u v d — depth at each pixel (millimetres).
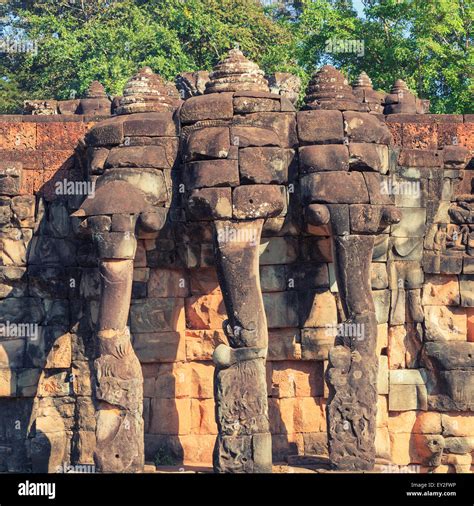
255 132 17500
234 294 17047
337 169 17656
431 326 20250
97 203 17594
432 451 20062
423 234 20188
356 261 17469
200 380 19422
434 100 41594
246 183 17203
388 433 20078
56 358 20188
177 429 19375
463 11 41156
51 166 20484
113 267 17531
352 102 18609
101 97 26500
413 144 20547
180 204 18250
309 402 19344
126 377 17328
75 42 42500
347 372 17375
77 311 20219
